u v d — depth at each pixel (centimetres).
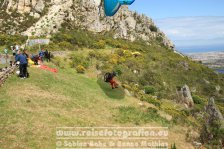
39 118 2006
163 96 4388
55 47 5988
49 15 8044
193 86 6341
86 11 8531
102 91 3180
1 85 2486
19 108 2078
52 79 3008
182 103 4456
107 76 3475
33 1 8562
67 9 8325
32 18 8188
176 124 2723
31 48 5903
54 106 2316
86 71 4438
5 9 8550
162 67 6419
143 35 9431
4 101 2147
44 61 4166
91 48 6562
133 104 2978
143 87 4422
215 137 2614
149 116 2681
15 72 2959
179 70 6894
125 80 4566
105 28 8662
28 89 2525
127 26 9281
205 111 4169
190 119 3416
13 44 6206
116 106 2764
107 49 6769
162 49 9100
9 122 1844
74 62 4697
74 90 2875
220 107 5172
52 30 7369
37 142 1698
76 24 8094
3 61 4112
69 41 6569
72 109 2377
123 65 5506
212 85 6988
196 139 2461
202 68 7962
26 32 7400
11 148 1570
